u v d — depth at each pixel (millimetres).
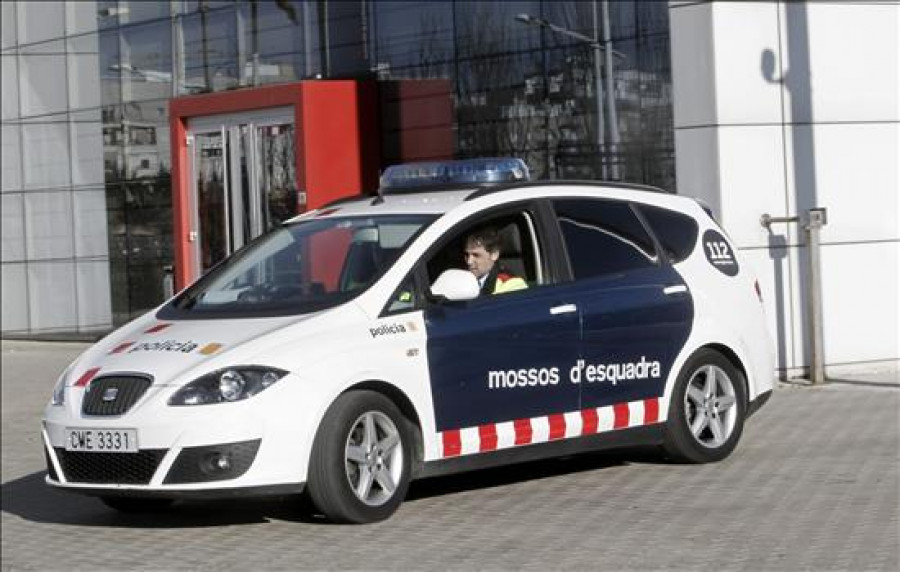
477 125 18500
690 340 10531
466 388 9383
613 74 17062
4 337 25250
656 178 16656
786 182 15195
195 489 8594
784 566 7543
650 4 16656
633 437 10234
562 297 9898
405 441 9148
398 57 19359
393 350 9070
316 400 8711
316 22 20391
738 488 9703
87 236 23984
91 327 24047
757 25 15094
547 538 8523
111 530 9750
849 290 15438
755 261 15070
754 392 10961
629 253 10422
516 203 10000
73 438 9008
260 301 9609
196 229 20453
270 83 21109
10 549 9430
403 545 8500
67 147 24188
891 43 15570
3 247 25281
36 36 24531
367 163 19250
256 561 8391
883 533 8164
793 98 15219
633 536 8438
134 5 23031
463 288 9188
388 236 9680
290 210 19266
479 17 18438
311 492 8859
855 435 11703
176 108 20391
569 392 9867
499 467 11102
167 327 9523
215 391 8641
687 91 15211
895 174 15586
